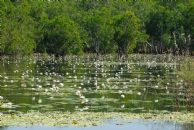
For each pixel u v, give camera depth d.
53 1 198.38
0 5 145.50
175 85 58.66
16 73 75.88
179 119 37.25
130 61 120.38
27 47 137.88
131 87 56.22
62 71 81.25
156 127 34.53
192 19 176.88
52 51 149.12
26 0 182.25
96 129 33.53
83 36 165.50
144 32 178.75
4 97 46.25
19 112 38.41
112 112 39.31
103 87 55.50
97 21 167.50
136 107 42.00
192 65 68.38
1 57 132.25
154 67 94.06
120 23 164.88
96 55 161.00
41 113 38.16
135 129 33.81
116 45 166.00
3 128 33.16
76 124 34.75
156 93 50.94
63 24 147.88
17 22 143.25
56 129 33.25
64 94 48.66
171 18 179.62
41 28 155.25
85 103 43.31
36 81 61.91
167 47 172.50
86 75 72.69
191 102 44.28
